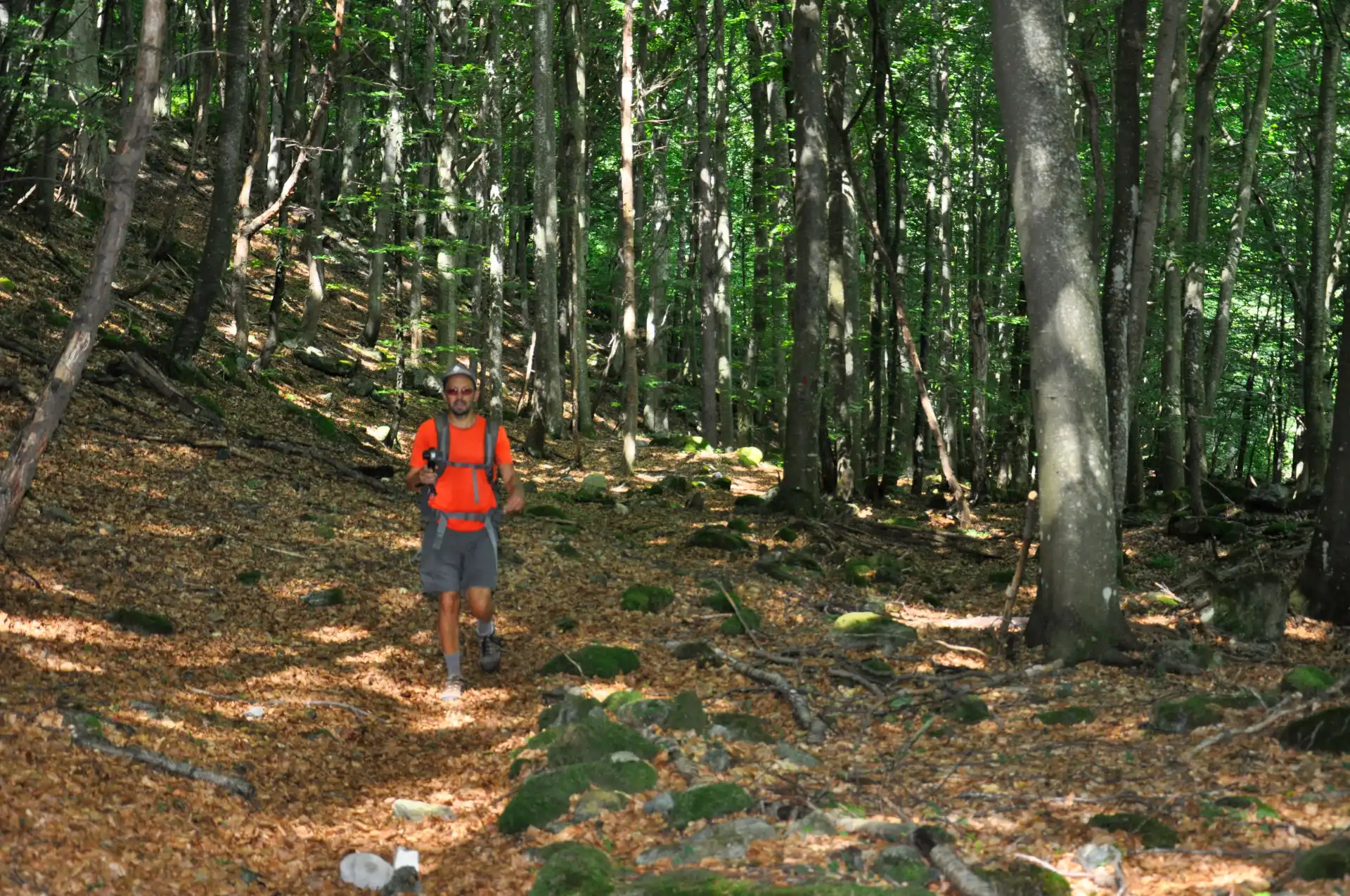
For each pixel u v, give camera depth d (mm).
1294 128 23000
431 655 7324
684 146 27391
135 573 7484
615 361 29500
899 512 17484
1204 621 8227
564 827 4629
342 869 4168
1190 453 15188
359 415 17125
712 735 5762
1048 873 3838
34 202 17453
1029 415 20766
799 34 14008
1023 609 9648
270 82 18719
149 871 3863
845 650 7695
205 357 15312
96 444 10141
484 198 20516
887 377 25078
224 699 5867
